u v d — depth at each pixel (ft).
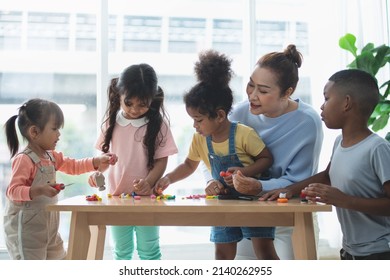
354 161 5.72
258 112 6.52
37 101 6.86
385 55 8.34
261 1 9.95
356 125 5.84
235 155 6.55
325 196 5.37
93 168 7.07
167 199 5.93
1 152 9.30
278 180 6.37
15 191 6.37
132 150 7.09
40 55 9.50
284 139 6.70
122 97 6.77
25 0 9.50
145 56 9.72
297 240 5.59
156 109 7.11
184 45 9.83
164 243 9.68
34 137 6.77
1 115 9.35
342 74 5.95
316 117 6.81
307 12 9.96
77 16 9.60
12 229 6.64
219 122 6.45
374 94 5.83
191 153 7.00
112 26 9.62
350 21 9.61
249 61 9.74
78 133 9.55
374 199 5.43
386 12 9.54
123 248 7.28
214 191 6.32
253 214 5.50
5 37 9.44
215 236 6.87
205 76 6.56
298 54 6.75
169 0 9.82
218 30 9.91
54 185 6.29
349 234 5.91
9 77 9.42
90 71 9.60
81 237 5.33
